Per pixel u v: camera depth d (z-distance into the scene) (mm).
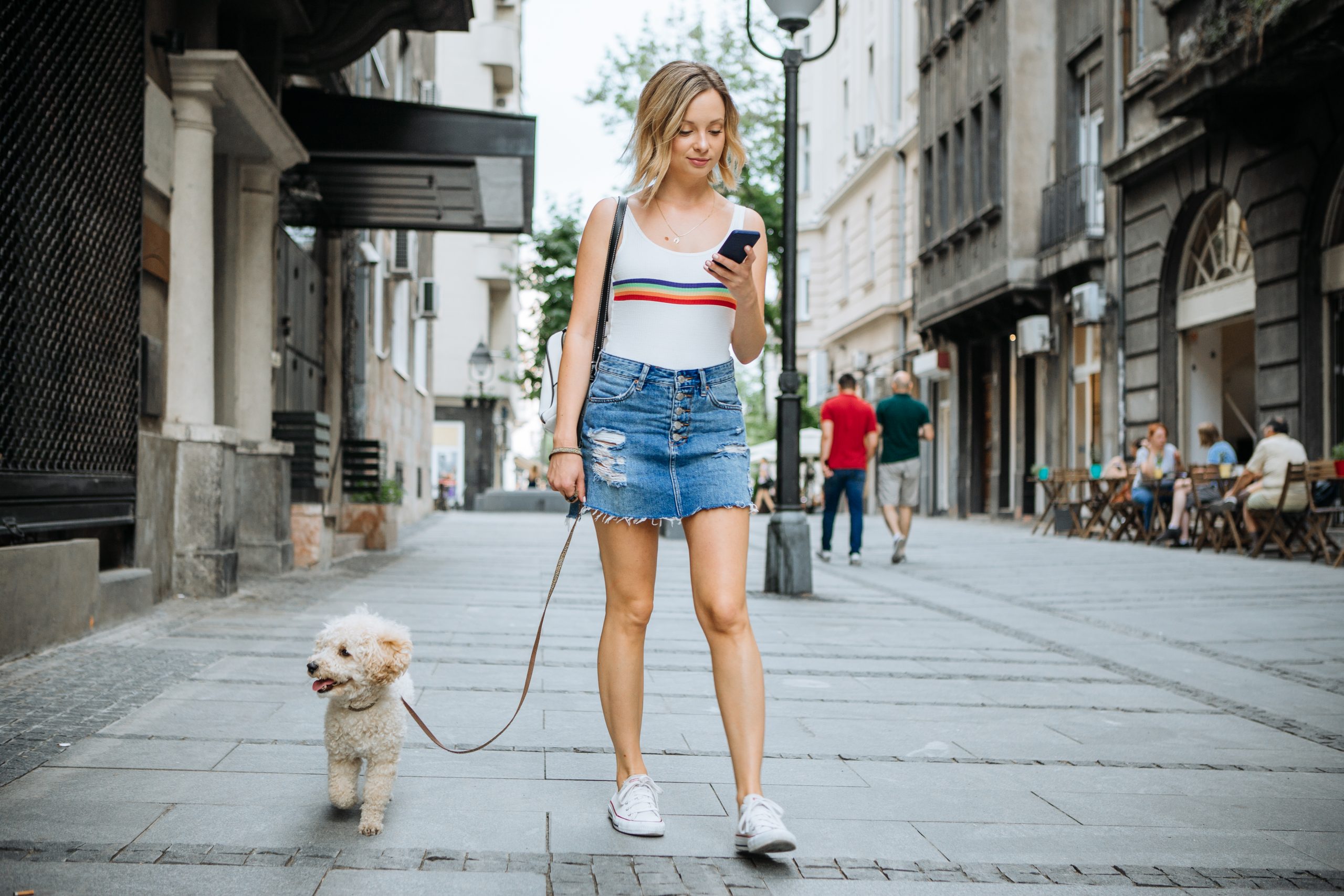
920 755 4594
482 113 11930
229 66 8656
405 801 3770
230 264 10602
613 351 3516
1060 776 4340
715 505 3506
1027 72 23547
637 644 3611
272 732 4566
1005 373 25906
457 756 4367
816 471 35969
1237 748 4824
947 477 30047
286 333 12430
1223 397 18047
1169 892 3174
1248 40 13812
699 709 5238
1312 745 4891
